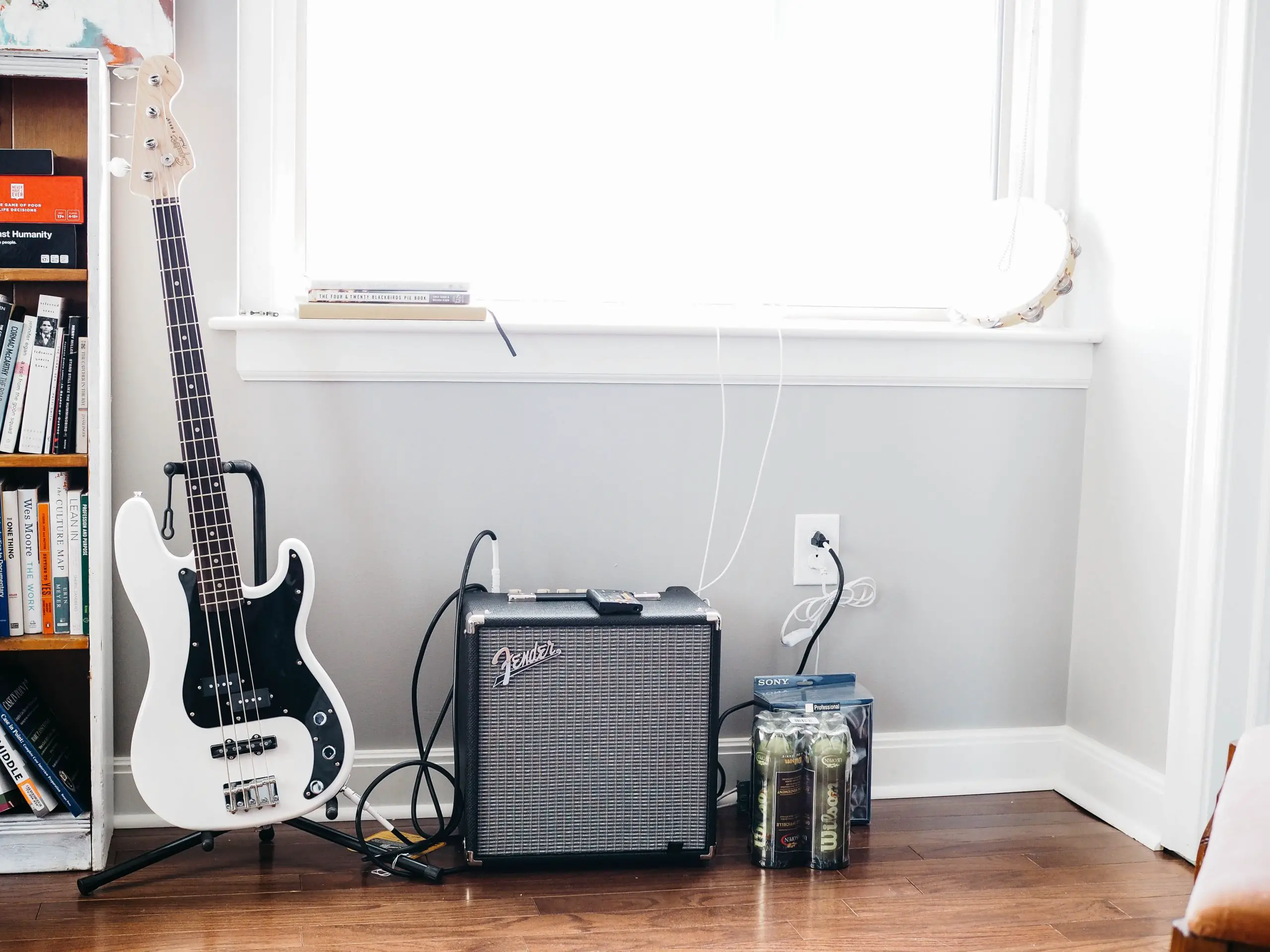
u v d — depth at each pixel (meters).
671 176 2.15
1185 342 1.94
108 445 1.83
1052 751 2.26
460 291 1.95
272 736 1.72
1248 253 1.82
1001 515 2.21
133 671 1.94
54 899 1.68
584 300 2.15
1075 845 1.97
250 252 1.95
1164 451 1.99
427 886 1.76
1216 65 1.83
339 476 1.98
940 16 2.22
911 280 2.26
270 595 1.72
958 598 2.21
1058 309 2.25
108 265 1.83
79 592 1.77
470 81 2.08
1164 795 1.96
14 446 1.75
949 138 2.25
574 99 2.11
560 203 2.12
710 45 2.14
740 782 2.10
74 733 1.97
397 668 2.03
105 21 1.84
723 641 2.13
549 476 2.04
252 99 1.93
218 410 1.94
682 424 2.07
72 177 1.74
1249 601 1.87
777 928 1.64
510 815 1.79
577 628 1.76
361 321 1.92
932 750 2.21
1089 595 2.20
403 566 2.01
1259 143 1.80
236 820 1.70
